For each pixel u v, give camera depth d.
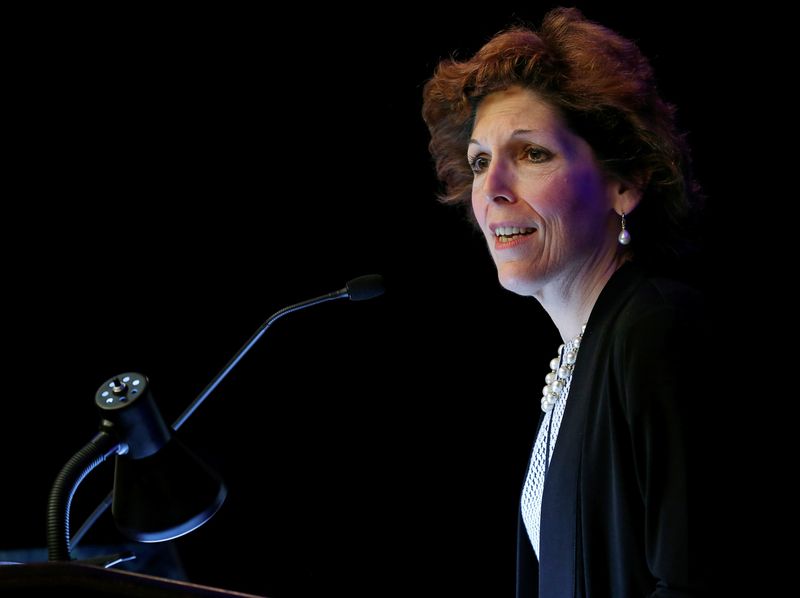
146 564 13.54
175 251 14.70
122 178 14.44
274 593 13.57
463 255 13.90
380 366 14.30
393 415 14.23
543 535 5.20
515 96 5.50
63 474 4.86
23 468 15.02
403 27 12.93
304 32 13.37
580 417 5.04
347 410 14.33
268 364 14.65
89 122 14.13
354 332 14.38
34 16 13.54
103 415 5.03
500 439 13.82
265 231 14.42
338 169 13.95
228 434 14.56
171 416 14.64
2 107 13.96
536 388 13.77
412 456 14.09
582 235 5.40
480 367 13.96
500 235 5.54
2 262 14.74
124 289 14.89
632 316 4.80
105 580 2.58
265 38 13.50
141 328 14.95
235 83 13.80
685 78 11.38
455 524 13.77
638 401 4.45
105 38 13.70
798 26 10.97
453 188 6.85
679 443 4.31
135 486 5.15
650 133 5.40
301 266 14.44
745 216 11.30
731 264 11.30
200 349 14.85
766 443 4.43
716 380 4.45
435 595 13.59
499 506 13.68
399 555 13.77
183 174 14.37
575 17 5.90
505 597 13.39
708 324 4.69
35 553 14.62
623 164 5.44
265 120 13.93
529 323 13.88
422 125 13.44
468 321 14.00
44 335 14.98
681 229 5.65
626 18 11.45
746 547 4.22
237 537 13.88
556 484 5.10
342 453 14.26
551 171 5.36
